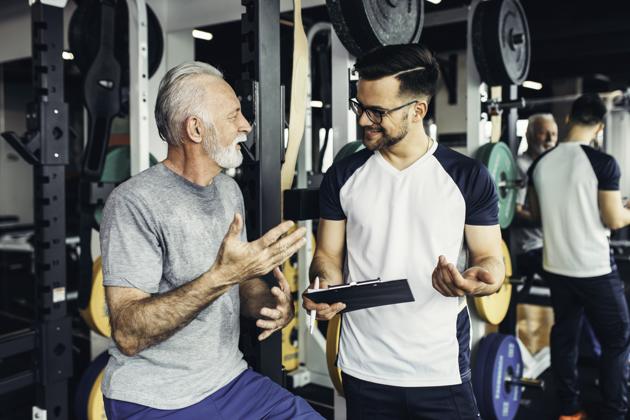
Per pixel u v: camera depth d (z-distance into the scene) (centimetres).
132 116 206
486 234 118
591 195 223
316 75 296
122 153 213
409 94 113
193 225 109
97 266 212
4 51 404
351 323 127
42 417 185
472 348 230
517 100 226
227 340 116
